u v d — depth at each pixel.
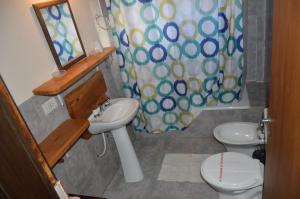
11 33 1.57
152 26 2.38
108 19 2.58
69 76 1.87
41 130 1.75
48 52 1.87
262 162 2.09
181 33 2.39
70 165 1.98
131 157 2.44
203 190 2.28
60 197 0.84
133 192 2.41
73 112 2.01
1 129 0.57
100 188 2.41
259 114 2.62
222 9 2.25
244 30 2.55
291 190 0.88
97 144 2.39
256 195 1.84
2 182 0.56
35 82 1.74
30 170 0.64
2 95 0.62
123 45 2.56
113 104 2.43
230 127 2.49
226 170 1.85
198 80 2.59
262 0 2.63
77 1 2.22
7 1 1.55
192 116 2.82
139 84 2.67
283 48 0.90
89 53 2.35
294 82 0.76
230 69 2.56
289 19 0.79
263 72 2.99
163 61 2.54
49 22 1.86
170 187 2.38
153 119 2.87
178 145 2.93
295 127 0.78
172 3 2.28
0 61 1.49
